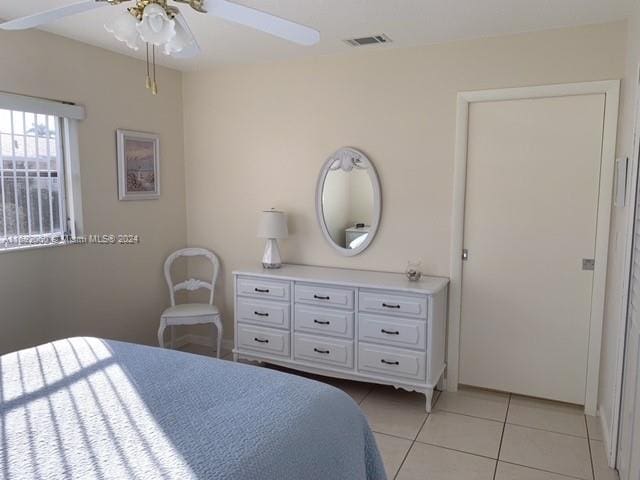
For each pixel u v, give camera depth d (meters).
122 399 1.61
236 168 3.96
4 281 2.85
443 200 3.27
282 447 1.36
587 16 2.69
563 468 2.45
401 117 3.34
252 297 3.51
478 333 3.30
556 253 3.05
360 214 3.52
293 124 3.70
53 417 1.48
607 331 2.85
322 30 2.94
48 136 3.09
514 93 3.01
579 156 2.94
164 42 1.64
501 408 3.11
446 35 3.03
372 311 3.12
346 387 3.44
